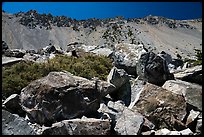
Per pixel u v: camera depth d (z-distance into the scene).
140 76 15.32
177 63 26.92
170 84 13.69
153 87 12.27
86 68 15.85
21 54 18.91
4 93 11.92
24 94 10.59
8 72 13.61
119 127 9.87
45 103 10.04
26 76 13.24
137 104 11.72
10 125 8.84
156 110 11.44
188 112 11.81
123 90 14.13
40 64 14.73
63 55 19.80
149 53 15.33
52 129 8.89
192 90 12.69
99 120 9.69
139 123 9.95
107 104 12.00
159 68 14.91
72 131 9.10
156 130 10.86
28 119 10.05
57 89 10.29
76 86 10.73
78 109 10.40
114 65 17.33
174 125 10.94
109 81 13.63
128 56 17.22
